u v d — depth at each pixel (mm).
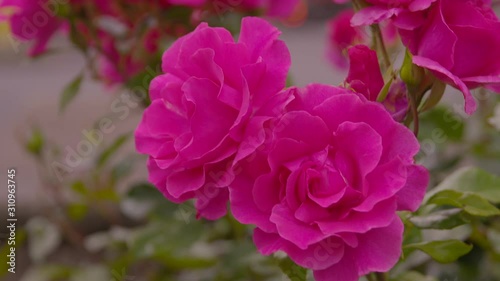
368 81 576
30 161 1449
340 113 550
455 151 899
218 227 956
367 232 546
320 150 552
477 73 572
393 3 580
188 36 564
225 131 557
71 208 983
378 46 617
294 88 557
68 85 847
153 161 586
